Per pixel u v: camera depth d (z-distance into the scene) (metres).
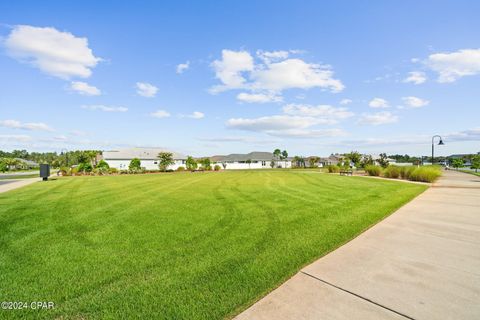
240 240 5.11
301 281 3.36
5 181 22.47
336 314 2.62
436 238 5.12
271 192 12.66
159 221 6.79
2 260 4.22
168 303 2.90
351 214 7.35
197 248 4.69
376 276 3.47
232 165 71.19
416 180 19.30
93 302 2.94
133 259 4.21
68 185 17.52
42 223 6.70
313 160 73.75
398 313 2.62
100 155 57.53
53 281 3.48
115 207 8.86
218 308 2.79
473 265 3.81
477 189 13.38
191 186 15.95
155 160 55.69
